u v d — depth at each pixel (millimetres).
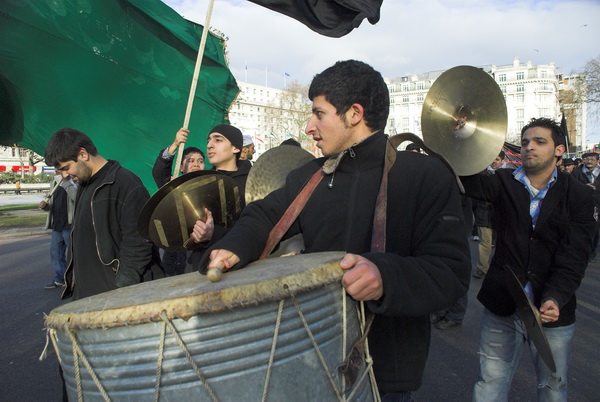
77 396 982
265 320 918
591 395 2957
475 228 9242
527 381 3221
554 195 2113
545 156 2117
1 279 6645
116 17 4074
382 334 1270
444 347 3871
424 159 1349
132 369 905
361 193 1346
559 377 2125
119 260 2492
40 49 3676
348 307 1069
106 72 4070
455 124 2258
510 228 2223
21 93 3684
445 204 1271
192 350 887
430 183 1291
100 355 928
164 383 894
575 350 3699
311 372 963
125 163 4352
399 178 1312
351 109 1369
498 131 2109
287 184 1581
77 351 951
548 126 2133
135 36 4246
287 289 921
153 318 877
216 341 893
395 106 97875
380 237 1219
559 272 2064
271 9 2922
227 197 2402
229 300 879
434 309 1105
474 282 6004
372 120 1393
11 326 4508
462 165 2201
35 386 3229
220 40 5137
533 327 1864
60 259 6059
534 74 88625
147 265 2568
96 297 1170
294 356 944
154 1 4383
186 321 887
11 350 3887
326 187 1411
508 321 2176
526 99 89125
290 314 943
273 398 918
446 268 1147
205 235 2232
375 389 1166
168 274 4535
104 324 898
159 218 2135
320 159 1579
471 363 3527
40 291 5887
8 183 36469
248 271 1113
